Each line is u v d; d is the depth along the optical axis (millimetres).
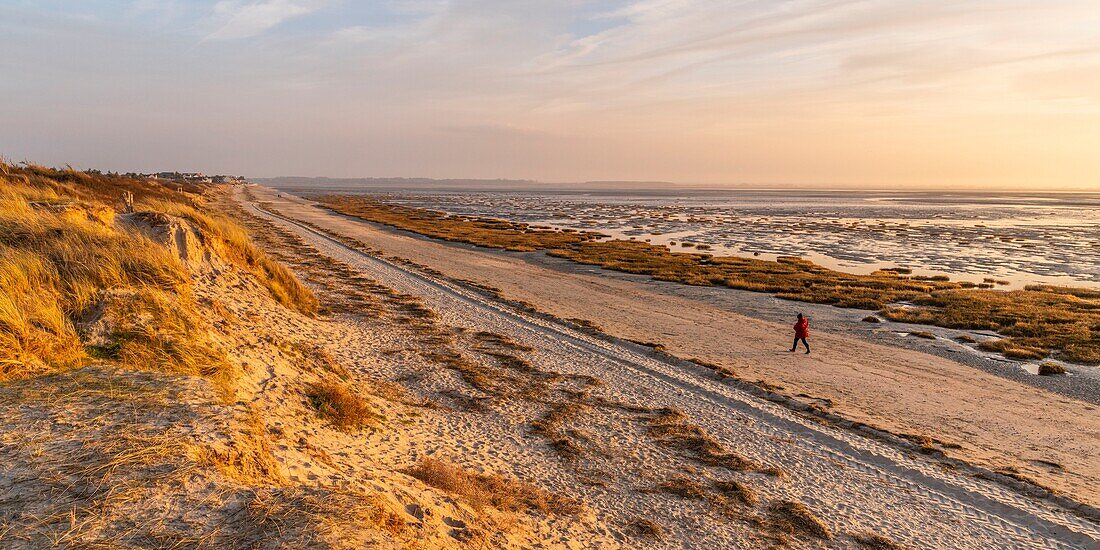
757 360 21969
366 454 9461
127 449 5961
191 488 5531
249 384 10164
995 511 11070
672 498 10500
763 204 195500
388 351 18156
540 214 126125
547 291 35812
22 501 5035
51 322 8797
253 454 6641
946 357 23500
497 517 8391
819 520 10156
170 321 10586
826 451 13500
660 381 18156
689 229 92375
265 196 158500
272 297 19531
